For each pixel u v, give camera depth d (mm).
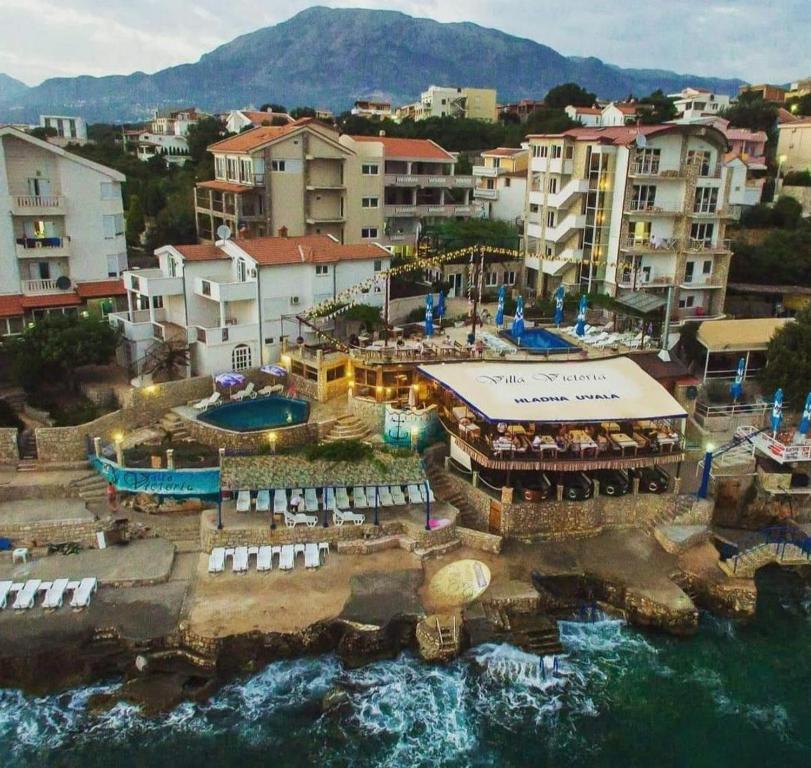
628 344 56281
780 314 68625
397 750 29141
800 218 82188
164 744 28844
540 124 115188
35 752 28297
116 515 39406
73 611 33469
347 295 53531
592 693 32344
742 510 45594
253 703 30875
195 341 51281
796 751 29859
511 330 58094
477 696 31750
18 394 49594
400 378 48750
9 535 37594
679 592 36812
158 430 46312
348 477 39250
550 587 37562
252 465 39250
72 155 55531
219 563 36438
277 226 69312
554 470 44500
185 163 108125
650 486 43469
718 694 32625
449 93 166750
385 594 35344
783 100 134375
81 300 56344
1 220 53312
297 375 51938
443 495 43281
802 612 38156
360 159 71812
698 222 65938
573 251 69562
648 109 117812
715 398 53969
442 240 74125
